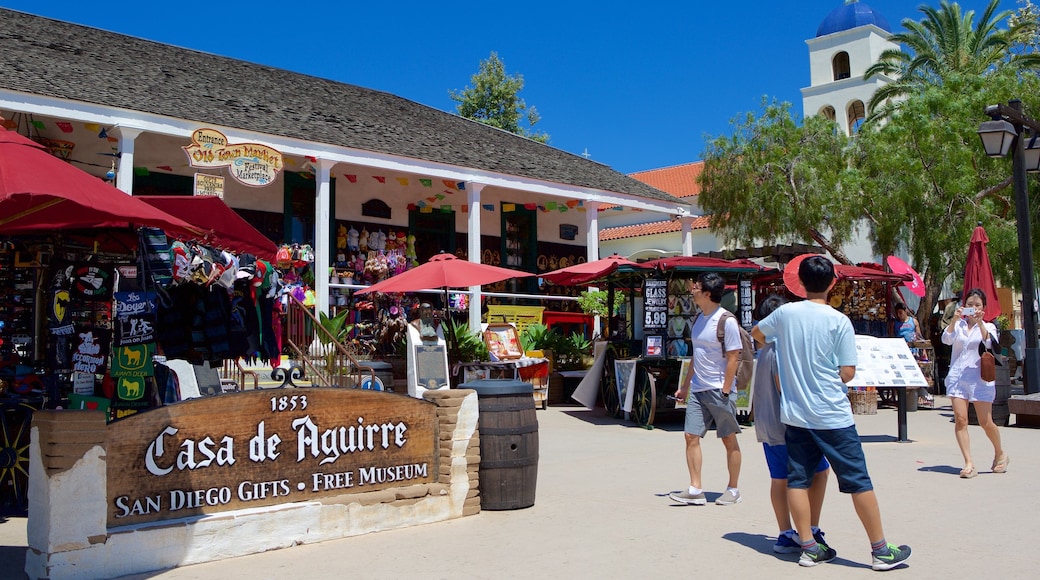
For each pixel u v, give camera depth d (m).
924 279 22.44
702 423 7.34
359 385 12.26
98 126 13.95
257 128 14.68
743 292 14.09
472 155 19.16
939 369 19.08
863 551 5.73
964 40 31.33
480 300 17.78
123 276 7.15
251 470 5.82
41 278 7.32
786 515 5.73
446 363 13.16
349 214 18.91
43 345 7.32
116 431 5.22
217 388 9.07
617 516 6.88
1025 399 13.03
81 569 4.93
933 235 21.05
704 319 7.30
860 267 17.95
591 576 5.20
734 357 7.05
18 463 7.00
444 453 6.86
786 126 23.08
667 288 13.36
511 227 22.56
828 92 36.69
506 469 7.08
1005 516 6.79
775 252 20.42
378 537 6.20
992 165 22.78
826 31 37.69
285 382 6.11
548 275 14.98
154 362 7.88
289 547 5.86
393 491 6.50
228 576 5.16
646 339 13.12
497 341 14.92
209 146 13.61
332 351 13.11
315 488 6.14
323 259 15.28
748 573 5.25
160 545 5.27
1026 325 13.95
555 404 16.44
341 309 17.42
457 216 21.20
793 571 5.28
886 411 15.73
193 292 7.54
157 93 14.66
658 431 12.66
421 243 20.61
